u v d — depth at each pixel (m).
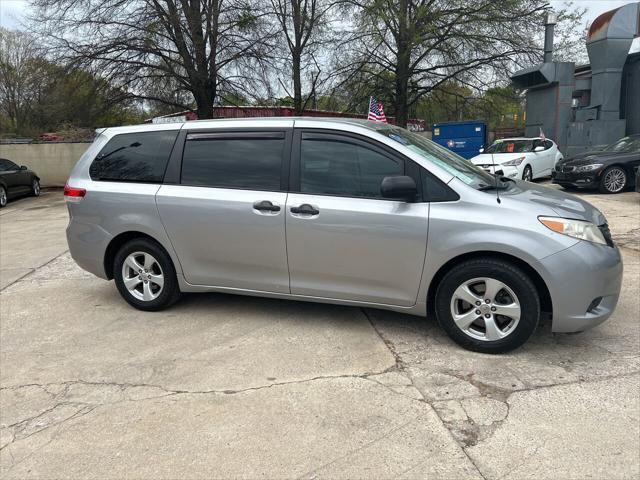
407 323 4.28
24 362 3.84
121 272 4.77
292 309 4.70
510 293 3.52
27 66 18.00
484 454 2.59
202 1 17.02
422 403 3.06
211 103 18.61
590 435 2.70
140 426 2.94
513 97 21.77
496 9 19.17
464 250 3.54
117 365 3.72
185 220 4.34
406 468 2.51
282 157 4.09
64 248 8.18
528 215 3.47
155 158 4.55
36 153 20.34
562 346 3.76
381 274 3.83
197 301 5.01
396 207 3.71
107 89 17.73
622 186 11.48
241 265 4.27
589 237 3.46
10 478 2.55
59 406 3.20
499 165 14.07
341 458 2.60
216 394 3.25
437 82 22.16
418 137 4.43
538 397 3.08
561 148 17.12
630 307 4.49
